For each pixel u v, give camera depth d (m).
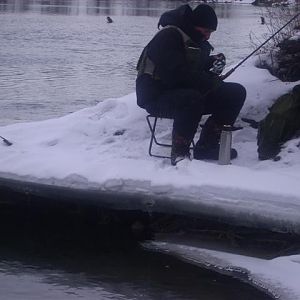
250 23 40.34
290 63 8.80
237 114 7.42
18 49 25.81
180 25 7.25
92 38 32.50
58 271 6.32
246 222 6.29
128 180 6.70
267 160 7.31
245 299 5.81
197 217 6.47
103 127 8.27
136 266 6.39
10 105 13.63
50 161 7.21
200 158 7.41
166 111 7.14
